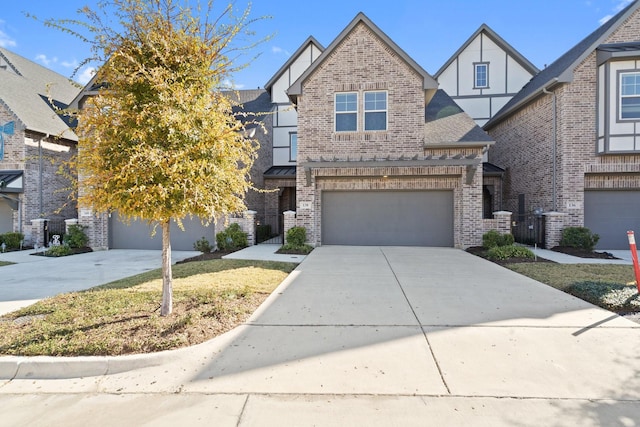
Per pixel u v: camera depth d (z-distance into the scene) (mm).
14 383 3398
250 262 9797
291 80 21000
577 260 9992
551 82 12328
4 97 15211
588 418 2715
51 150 16141
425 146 12477
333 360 3662
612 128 11773
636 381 3203
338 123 13156
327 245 13398
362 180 13180
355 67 12992
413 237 13148
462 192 12578
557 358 3646
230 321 4707
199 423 2711
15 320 4934
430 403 2912
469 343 4027
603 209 12562
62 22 4379
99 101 4457
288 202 19703
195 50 4637
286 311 5246
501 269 8539
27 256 11977
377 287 6742
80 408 2955
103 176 4297
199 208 4605
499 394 3027
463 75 19562
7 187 14328
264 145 18922
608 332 4305
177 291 6289
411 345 3996
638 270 5777
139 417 2812
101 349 3742
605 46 12102
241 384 3244
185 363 3650
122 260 11062
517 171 15508
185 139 4426
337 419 2729
